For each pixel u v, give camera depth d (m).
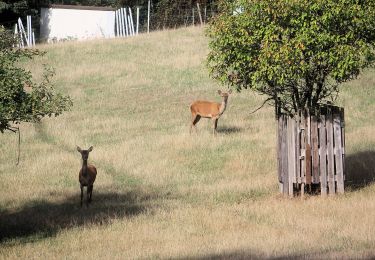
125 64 62.62
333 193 28.77
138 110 50.03
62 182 35.03
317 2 26.86
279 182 29.55
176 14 90.88
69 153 40.06
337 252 18.95
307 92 29.36
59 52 68.38
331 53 27.22
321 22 27.42
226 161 37.03
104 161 38.28
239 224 24.94
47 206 31.12
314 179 28.69
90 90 56.06
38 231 27.06
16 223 28.55
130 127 45.56
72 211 29.94
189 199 30.72
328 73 28.58
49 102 25.38
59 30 90.44
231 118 46.31
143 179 34.88
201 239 22.92
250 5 28.38
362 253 18.38
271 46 27.34
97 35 89.94
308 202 27.73
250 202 28.84
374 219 23.98
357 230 22.25
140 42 70.12
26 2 90.19
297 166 28.84
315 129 28.73
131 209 29.48
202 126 44.56
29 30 82.31
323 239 21.47
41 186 34.28
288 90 29.47
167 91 54.53
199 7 88.25
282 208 26.83
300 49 26.88
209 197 30.58
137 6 96.00
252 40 28.08
